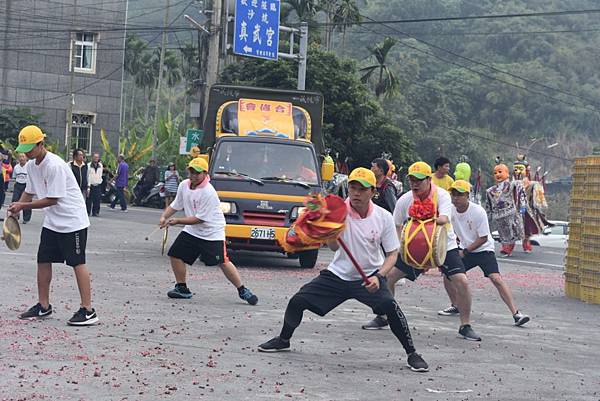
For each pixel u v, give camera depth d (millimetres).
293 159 18844
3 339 9641
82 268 10641
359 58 99688
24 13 52875
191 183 12938
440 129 88125
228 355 9445
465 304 11328
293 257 21250
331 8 54812
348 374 8891
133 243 22328
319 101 21453
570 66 103062
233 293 14227
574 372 9719
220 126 20812
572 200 16703
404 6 105000
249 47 32250
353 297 9359
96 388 7801
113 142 55781
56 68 53875
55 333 10086
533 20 105750
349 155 45219
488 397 8305
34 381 7938
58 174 10477
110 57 55438
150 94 107562
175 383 8117
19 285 13594
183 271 13273
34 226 25078
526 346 11133
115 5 55156
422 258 10273
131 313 11719
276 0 32719
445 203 10438
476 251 12773
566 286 16781
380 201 15523
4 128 51094
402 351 10219
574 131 98500
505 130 97250
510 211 24359
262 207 17953
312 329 11320
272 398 7766
